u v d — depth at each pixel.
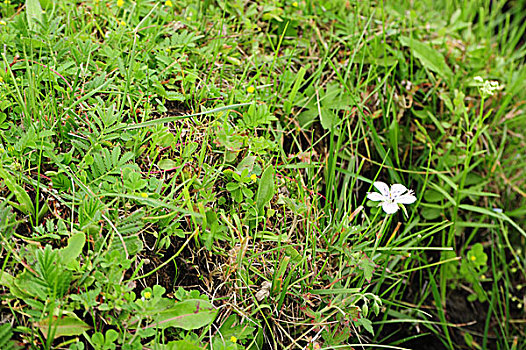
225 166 0.70
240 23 0.79
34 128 0.65
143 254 0.65
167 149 0.69
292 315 0.68
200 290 0.66
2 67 0.68
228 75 0.75
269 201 0.69
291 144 0.76
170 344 0.62
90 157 0.65
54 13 0.73
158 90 0.70
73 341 0.61
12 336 0.61
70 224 0.64
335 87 0.78
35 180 0.65
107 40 0.72
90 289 0.62
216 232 0.67
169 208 0.66
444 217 0.80
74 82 0.67
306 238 0.69
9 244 0.62
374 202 0.76
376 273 0.75
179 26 0.75
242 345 0.66
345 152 0.78
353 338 0.73
